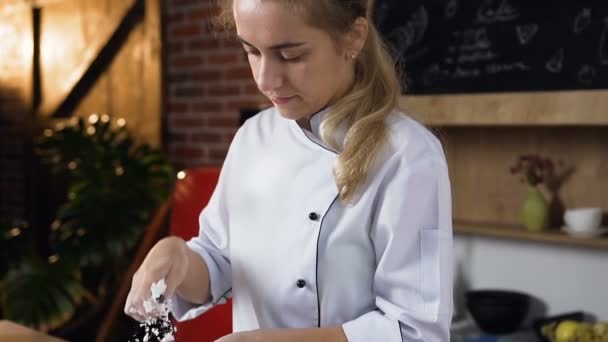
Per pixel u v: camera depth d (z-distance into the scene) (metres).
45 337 1.34
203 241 1.20
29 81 4.01
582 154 2.35
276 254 1.04
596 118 2.07
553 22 2.23
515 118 2.24
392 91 1.00
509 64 2.32
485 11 2.39
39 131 4.01
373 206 0.95
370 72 1.00
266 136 1.14
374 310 0.94
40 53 4.01
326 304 0.98
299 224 1.01
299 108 0.93
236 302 1.11
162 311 0.99
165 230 2.75
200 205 1.96
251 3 0.85
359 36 0.93
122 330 2.91
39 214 4.07
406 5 2.60
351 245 0.97
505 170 2.53
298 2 0.84
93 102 3.71
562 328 2.13
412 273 0.91
